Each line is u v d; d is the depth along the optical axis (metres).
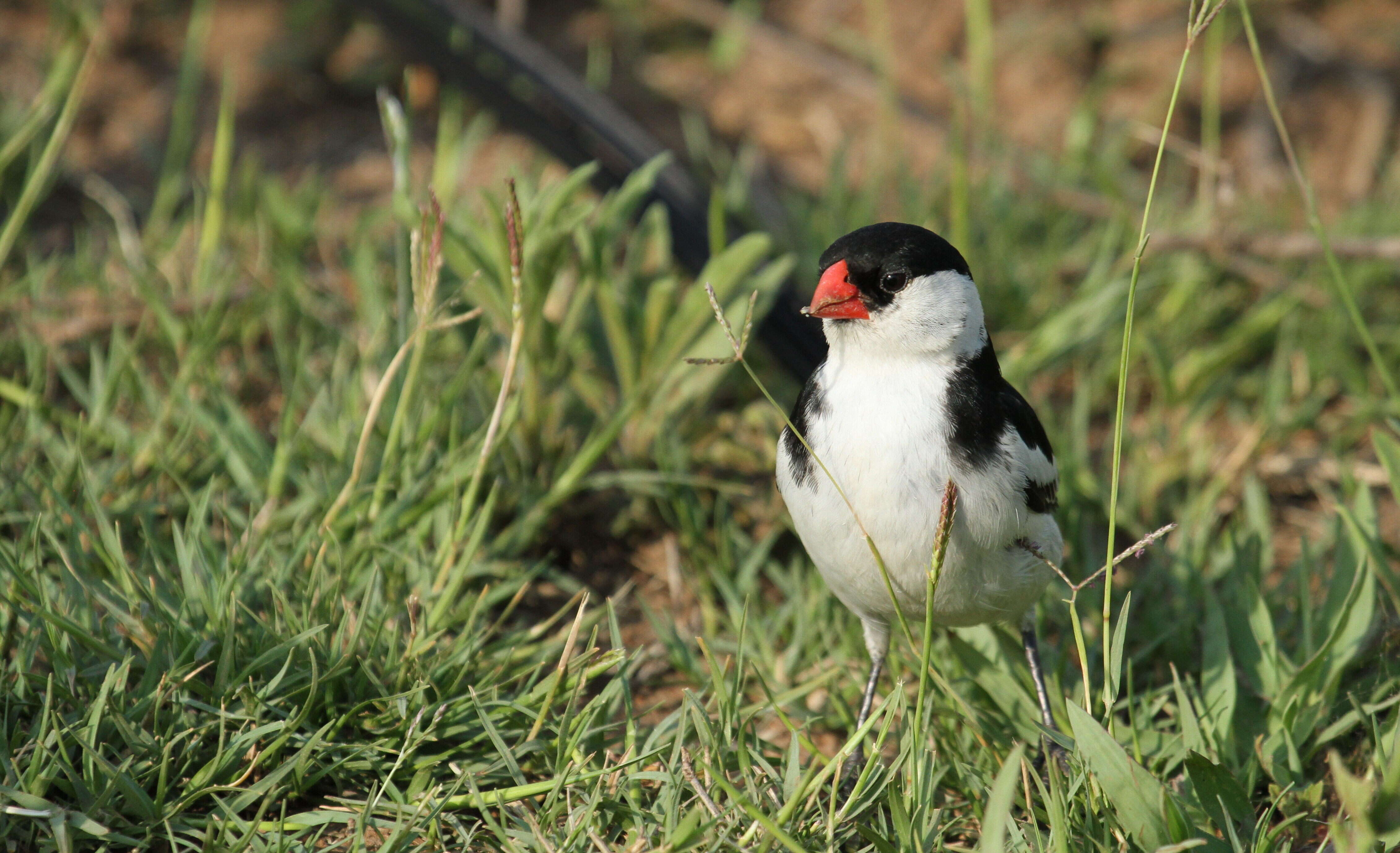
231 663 5.92
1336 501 7.09
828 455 5.73
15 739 5.57
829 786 6.16
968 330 5.73
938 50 13.72
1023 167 11.62
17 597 5.94
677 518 8.06
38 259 10.28
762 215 11.11
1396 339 9.58
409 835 5.46
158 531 7.40
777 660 7.04
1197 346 9.92
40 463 7.88
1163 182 12.14
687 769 5.12
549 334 8.11
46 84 10.47
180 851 5.37
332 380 8.57
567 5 14.47
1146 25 13.41
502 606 7.45
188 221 10.41
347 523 7.07
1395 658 6.54
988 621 6.20
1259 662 6.62
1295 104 12.84
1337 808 5.88
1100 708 6.46
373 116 12.97
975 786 5.91
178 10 13.59
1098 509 8.19
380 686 5.92
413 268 6.52
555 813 5.39
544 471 8.10
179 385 7.97
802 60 13.37
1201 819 5.53
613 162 10.60
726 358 6.97
